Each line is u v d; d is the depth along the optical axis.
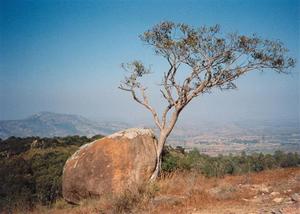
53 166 29.36
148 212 12.38
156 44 22.73
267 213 10.55
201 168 22.38
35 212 16.98
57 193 22.92
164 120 20.70
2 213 17.80
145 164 17.62
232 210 11.67
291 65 23.27
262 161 30.34
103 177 17.09
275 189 14.80
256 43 22.69
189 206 12.88
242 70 22.92
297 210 10.38
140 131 18.77
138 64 22.08
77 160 18.08
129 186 15.11
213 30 22.55
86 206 15.45
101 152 17.66
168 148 25.77
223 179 18.69
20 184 25.27
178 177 17.78
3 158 36.47
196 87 21.69
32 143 41.94
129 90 21.77
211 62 22.33
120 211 12.98
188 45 21.67
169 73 21.45
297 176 16.83
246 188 15.45
